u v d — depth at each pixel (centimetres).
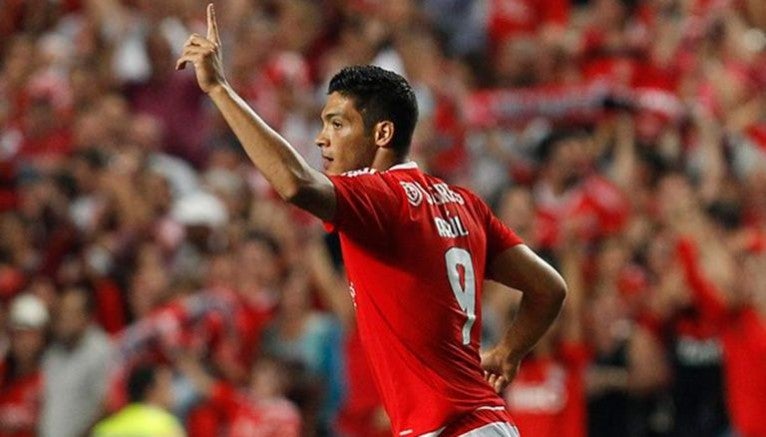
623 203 5056
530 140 5434
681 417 4403
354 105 2273
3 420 4372
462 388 2247
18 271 4759
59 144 5588
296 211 5078
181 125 5662
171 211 4994
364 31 5838
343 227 2170
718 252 4412
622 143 5341
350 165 2277
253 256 4494
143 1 6012
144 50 5809
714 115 5572
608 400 4366
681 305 4428
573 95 5466
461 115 5406
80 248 4775
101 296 4528
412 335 2233
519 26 6388
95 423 4238
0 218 4894
